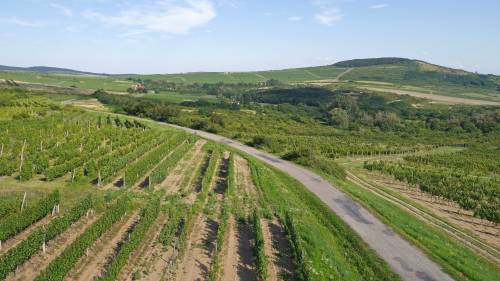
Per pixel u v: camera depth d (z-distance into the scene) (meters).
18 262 23.81
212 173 52.41
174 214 35.56
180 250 28.62
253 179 51.09
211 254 28.75
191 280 25.03
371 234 36.41
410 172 73.88
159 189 44.16
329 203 45.47
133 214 35.38
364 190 59.09
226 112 144.00
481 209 50.44
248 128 113.69
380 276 28.39
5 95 103.81
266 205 40.69
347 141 113.06
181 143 76.88
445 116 169.62
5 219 29.31
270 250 30.25
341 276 27.00
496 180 72.81
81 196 38.44
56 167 44.44
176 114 118.50
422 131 144.00
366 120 155.50
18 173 45.06
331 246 32.56
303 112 172.75
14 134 63.44
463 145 122.19
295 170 63.66
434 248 34.91
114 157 55.62
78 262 25.84
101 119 96.25
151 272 25.56
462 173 77.19
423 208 54.47
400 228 39.47
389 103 198.38
